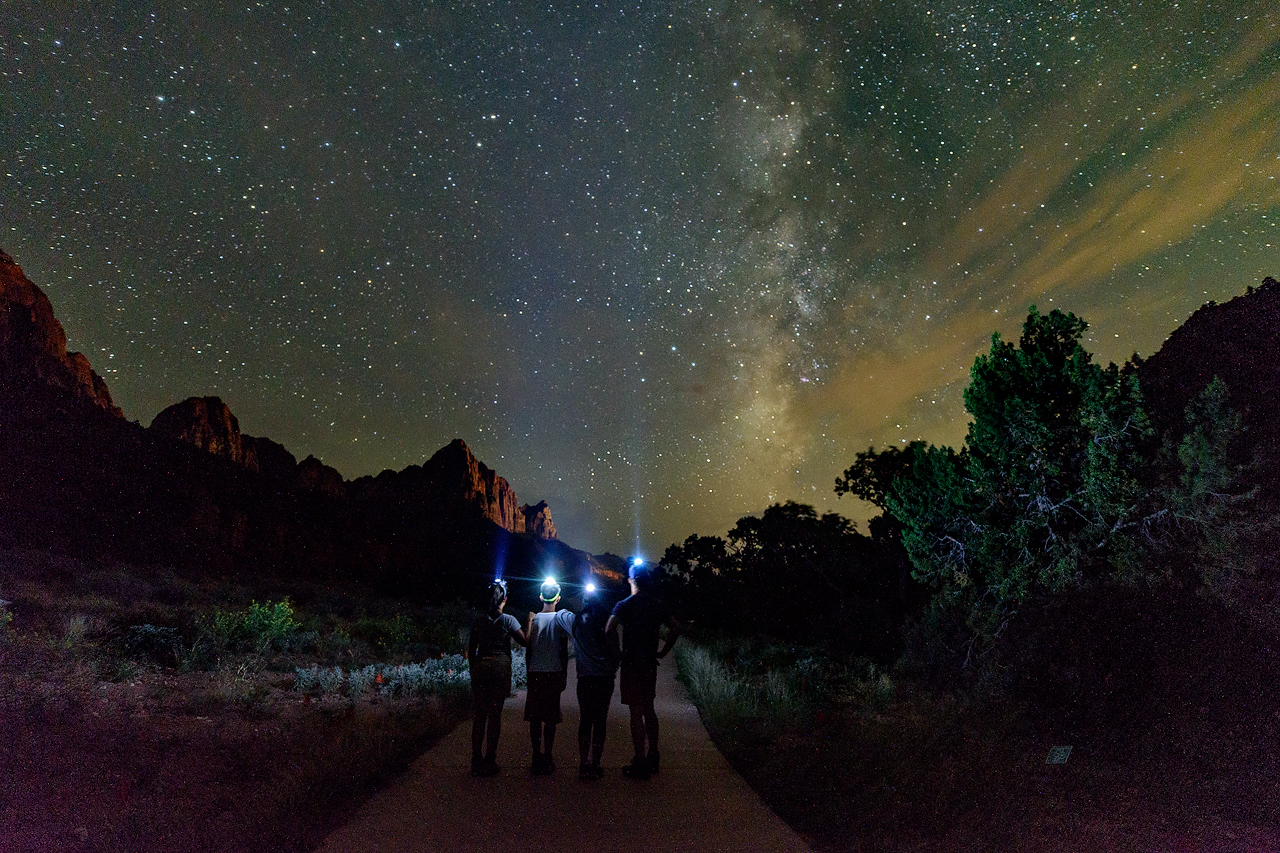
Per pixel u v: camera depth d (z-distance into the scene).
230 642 14.30
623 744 8.04
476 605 41.44
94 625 12.91
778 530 30.00
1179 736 7.14
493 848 4.34
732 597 31.78
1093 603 9.26
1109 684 8.02
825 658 16.59
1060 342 12.66
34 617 13.09
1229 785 6.05
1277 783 6.08
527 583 54.34
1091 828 5.04
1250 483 10.02
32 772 5.38
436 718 8.31
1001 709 9.00
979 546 12.96
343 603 31.11
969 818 5.04
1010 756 6.88
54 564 21.59
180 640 12.76
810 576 28.91
